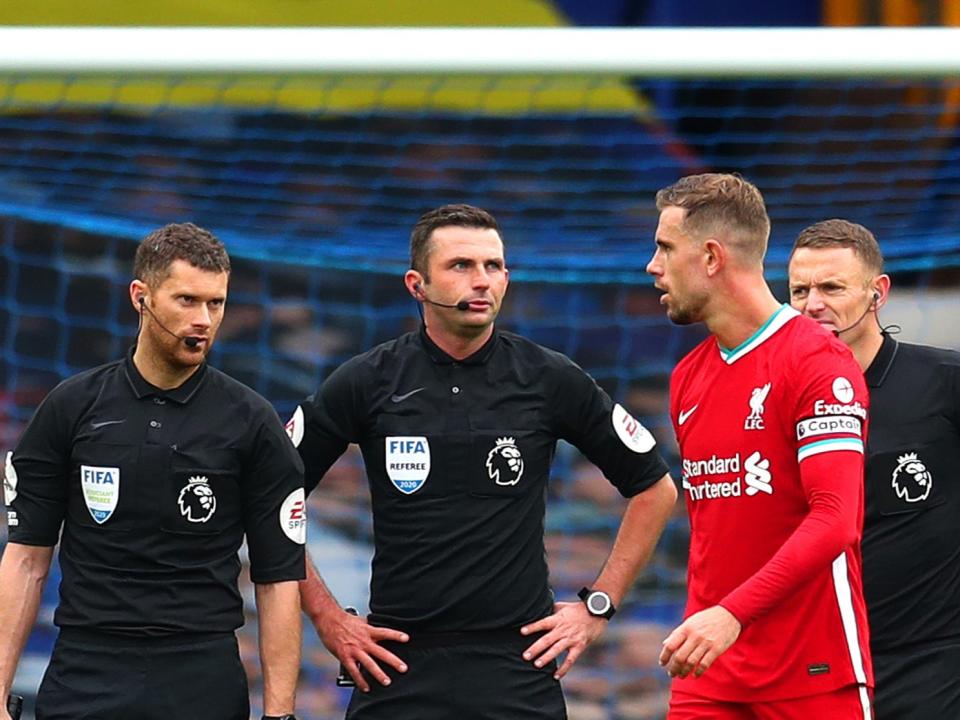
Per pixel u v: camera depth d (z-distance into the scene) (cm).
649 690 2534
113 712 1460
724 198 1446
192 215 2922
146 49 1702
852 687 1438
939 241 2889
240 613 1522
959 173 2891
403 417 1586
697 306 1463
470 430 1577
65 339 2872
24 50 1694
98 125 2847
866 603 1630
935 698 1612
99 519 1484
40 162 2855
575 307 2942
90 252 2889
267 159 2897
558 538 2673
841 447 1371
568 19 2731
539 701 1571
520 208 2923
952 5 2733
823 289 1648
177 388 1512
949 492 1630
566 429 1622
